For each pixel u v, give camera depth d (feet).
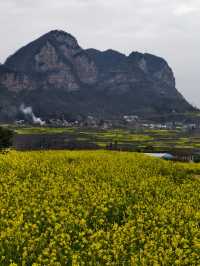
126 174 110.01
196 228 67.72
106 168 117.50
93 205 75.36
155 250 55.52
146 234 64.85
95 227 65.62
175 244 58.13
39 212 71.77
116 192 89.51
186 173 145.28
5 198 78.02
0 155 129.29
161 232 63.82
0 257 52.75
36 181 95.66
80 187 90.43
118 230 60.80
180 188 105.40
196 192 101.55
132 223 66.64
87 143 627.87
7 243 55.47
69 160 133.49
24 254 51.37
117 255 52.70
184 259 54.90
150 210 76.89
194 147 603.26
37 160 123.13
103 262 52.29
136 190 97.19
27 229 59.93
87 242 57.00
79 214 68.59
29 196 80.23
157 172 129.70
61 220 67.36
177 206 81.35
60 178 95.50
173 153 460.14
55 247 55.11
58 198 79.15
